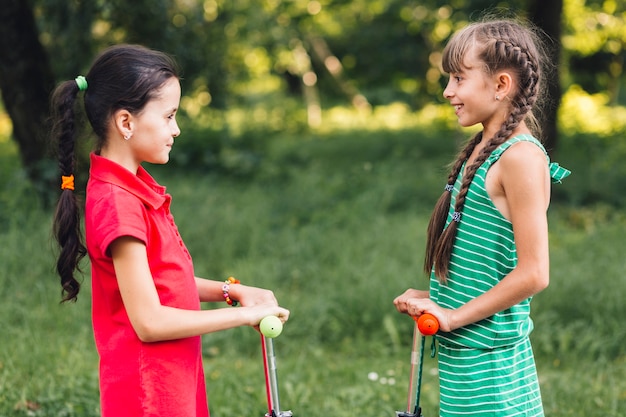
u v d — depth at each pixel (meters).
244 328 5.82
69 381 4.46
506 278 2.54
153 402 2.46
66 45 10.48
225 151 13.20
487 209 2.59
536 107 2.94
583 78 20.44
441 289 2.75
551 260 7.32
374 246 8.03
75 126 2.59
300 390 4.68
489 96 2.62
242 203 10.10
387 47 18.81
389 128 20.28
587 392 4.64
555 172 2.67
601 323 5.82
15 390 4.35
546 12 10.41
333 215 9.37
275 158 14.71
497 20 2.84
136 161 2.55
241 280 6.95
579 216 9.84
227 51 13.87
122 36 10.98
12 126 8.83
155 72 2.49
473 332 2.63
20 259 6.67
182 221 8.38
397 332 5.95
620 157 13.41
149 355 2.47
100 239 2.40
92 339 5.52
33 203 8.05
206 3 13.40
